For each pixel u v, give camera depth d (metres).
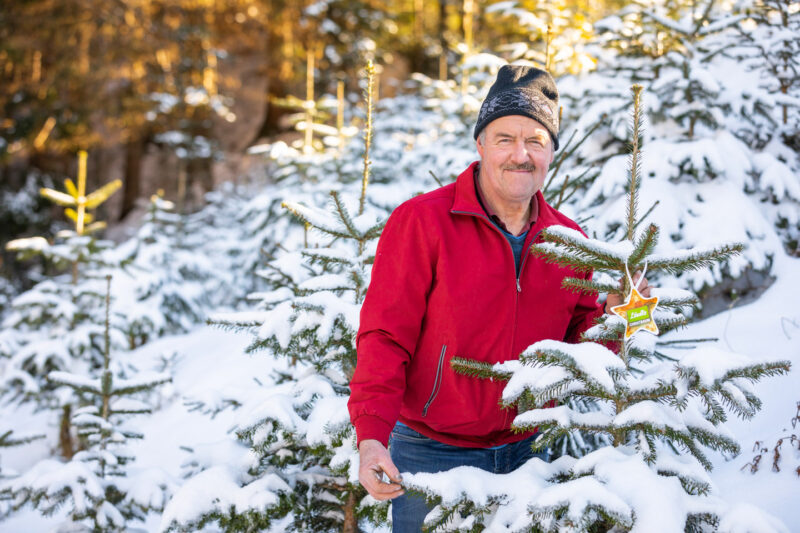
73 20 11.81
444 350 1.82
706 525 1.51
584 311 2.02
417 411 1.88
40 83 12.36
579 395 1.67
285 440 2.45
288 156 6.03
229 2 12.61
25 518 4.05
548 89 1.82
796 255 3.76
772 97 3.75
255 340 2.41
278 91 14.37
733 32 4.37
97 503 3.05
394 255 1.82
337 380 2.64
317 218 2.51
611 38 4.18
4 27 11.74
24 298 5.23
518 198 1.80
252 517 2.30
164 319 6.27
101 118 13.59
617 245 1.65
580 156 4.10
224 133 14.19
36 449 5.22
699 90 3.81
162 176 14.21
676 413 1.58
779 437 2.38
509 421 1.88
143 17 12.26
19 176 13.75
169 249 6.97
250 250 6.14
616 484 1.47
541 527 1.49
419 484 1.57
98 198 5.71
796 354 2.93
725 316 3.43
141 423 4.89
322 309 2.35
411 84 10.32
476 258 1.80
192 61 12.72
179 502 2.33
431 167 5.31
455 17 14.31
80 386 3.38
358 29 13.24
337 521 2.63
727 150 3.70
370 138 2.68
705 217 3.54
